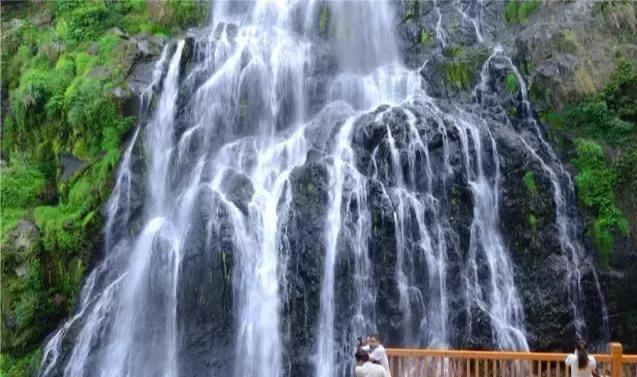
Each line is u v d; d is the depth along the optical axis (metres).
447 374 14.34
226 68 21.95
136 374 17.78
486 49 22.34
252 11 25.23
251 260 18.08
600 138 20.72
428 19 24.33
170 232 18.97
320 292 17.64
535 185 19.14
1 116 23.27
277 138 21.23
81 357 18.33
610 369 14.12
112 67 22.22
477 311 17.91
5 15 26.70
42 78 22.31
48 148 21.75
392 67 23.25
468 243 18.50
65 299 19.41
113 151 20.67
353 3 24.25
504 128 20.06
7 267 19.34
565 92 21.09
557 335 18.09
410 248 18.05
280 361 17.23
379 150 18.91
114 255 19.42
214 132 21.39
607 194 19.80
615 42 22.14
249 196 18.92
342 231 18.02
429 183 18.72
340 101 21.94
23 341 18.97
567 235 19.20
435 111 19.75
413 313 17.67
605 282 19.06
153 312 18.31
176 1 25.08
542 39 21.95
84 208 19.95
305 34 24.30
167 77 21.86
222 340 17.67
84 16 24.88
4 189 20.84
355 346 17.31
